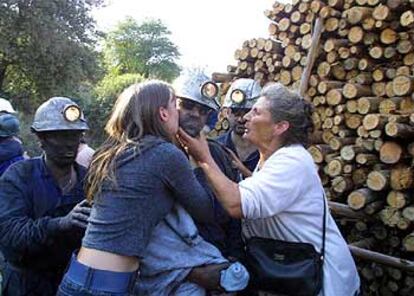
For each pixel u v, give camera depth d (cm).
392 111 406
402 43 415
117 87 2205
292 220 199
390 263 360
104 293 175
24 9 1816
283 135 204
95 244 178
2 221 212
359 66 443
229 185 191
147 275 189
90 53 2045
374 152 401
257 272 201
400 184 368
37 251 211
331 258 200
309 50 463
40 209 219
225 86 555
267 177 193
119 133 188
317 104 459
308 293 195
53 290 223
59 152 217
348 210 389
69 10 1953
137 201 177
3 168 315
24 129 1426
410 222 363
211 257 191
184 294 187
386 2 422
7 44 1805
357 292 213
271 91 207
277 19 524
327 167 423
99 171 183
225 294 190
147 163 179
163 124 188
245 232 212
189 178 186
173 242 187
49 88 1936
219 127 490
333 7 458
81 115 220
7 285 224
